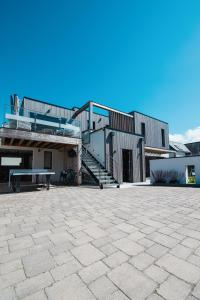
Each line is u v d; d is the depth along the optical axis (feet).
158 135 57.98
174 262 6.01
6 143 31.81
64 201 17.40
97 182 30.35
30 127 26.61
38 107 39.58
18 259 6.39
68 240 8.05
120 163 36.91
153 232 8.91
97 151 37.19
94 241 7.90
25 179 39.88
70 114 45.06
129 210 13.58
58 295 4.43
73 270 5.60
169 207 14.52
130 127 49.06
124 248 7.15
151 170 38.34
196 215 12.05
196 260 6.13
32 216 12.12
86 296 4.37
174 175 35.01
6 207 14.97
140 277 5.16
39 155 38.47
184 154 72.18
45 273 5.47
